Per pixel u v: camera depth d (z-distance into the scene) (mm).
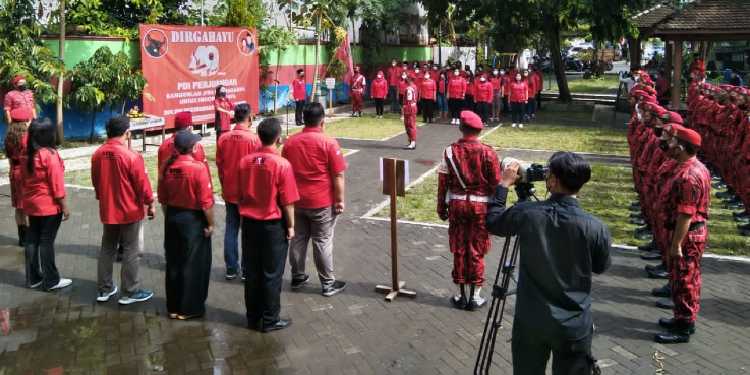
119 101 17125
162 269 7848
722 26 18938
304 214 6816
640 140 9391
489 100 22047
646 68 32031
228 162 7211
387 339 5949
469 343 5875
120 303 6750
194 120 19266
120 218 6531
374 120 22625
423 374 5297
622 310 6629
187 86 18953
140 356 5590
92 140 17328
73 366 5398
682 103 22969
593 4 23969
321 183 6727
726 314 6531
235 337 5988
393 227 6883
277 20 25297
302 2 25109
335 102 26922
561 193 3934
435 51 35562
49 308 6641
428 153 16031
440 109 24312
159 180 6375
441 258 8195
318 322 6324
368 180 12820
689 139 5637
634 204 10750
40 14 16094
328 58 26250
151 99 17641
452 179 6477
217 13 21844
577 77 47156
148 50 17703
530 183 4375
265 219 5926
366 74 29344
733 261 8180
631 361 5520
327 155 6684
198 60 19188
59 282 7199
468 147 6387
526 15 25391
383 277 7543
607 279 7523
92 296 6980
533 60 44469
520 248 3975
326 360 5535
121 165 6453
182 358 5559
